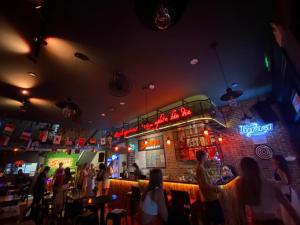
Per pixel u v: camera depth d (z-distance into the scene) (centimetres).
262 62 338
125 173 630
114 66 321
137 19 217
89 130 919
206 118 457
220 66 345
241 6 207
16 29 224
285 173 274
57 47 262
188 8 205
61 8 196
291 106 386
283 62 256
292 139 459
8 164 1033
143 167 729
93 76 354
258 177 184
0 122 704
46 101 469
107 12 206
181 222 271
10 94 418
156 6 185
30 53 271
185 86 427
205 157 300
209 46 281
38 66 309
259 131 518
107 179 620
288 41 194
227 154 558
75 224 309
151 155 706
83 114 593
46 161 1159
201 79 396
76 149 891
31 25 219
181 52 292
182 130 617
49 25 220
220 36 259
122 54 288
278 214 170
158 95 468
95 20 217
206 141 549
